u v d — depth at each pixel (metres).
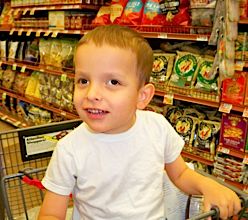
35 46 4.23
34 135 1.43
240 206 0.97
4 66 5.07
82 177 0.92
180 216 1.23
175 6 2.38
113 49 0.82
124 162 0.93
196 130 2.51
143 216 0.94
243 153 2.20
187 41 2.70
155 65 2.68
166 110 2.75
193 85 2.42
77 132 0.94
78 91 0.85
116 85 0.84
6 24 4.61
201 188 1.01
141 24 2.67
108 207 0.93
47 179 0.93
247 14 1.96
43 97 4.15
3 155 1.65
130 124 0.96
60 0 3.42
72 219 1.03
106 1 3.31
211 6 2.12
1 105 5.10
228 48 1.97
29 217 1.44
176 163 1.09
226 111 2.18
